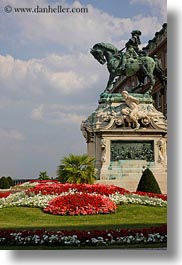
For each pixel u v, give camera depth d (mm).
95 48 28828
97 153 26578
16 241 11672
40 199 18672
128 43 28969
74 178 23203
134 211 17656
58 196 18672
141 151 26500
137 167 26172
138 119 26781
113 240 11695
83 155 23500
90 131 27422
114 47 28703
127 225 14664
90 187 20047
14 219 16297
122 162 26203
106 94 28453
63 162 23469
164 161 26609
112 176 25719
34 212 17297
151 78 28688
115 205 17875
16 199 18984
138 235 11930
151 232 12078
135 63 28547
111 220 16078
